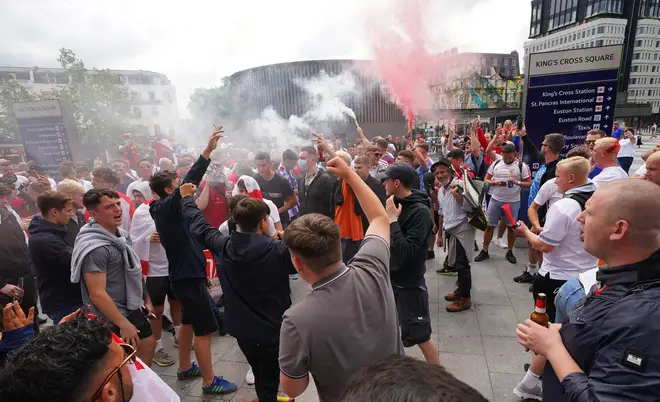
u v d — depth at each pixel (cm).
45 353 93
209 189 463
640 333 99
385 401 58
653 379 94
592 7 7894
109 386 102
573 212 254
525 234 276
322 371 138
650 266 112
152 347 281
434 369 67
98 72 2386
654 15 7838
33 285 374
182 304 288
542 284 285
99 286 235
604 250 124
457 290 416
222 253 227
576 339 121
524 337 141
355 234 415
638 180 121
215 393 293
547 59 604
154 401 127
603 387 103
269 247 221
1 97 2377
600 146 340
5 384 91
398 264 266
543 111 625
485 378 294
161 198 295
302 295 477
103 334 106
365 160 411
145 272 345
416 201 272
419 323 273
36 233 263
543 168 477
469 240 398
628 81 8212
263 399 236
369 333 140
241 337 226
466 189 377
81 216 412
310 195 484
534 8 9400
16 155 2339
